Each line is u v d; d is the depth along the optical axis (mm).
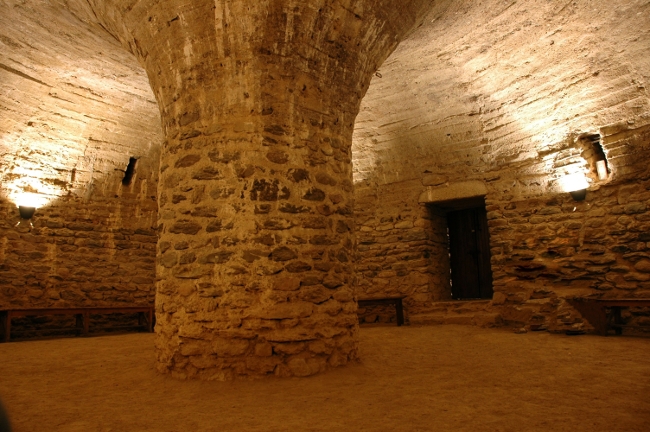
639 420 2334
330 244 4125
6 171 6992
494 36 6027
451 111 7578
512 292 7082
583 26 5477
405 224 8336
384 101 7875
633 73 5562
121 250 8203
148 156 8430
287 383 3449
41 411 2816
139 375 3807
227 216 3871
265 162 3951
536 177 7039
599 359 3947
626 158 5980
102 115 7512
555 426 2287
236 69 4043
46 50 6156
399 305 7766
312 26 4066
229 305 3711
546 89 6414
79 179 7797
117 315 8109
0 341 6434
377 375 3633
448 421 2434
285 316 3727
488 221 7492
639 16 5117
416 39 6023
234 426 2484
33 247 7293
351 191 4500
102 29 5535
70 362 4457
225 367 3623
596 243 6332
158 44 4250
